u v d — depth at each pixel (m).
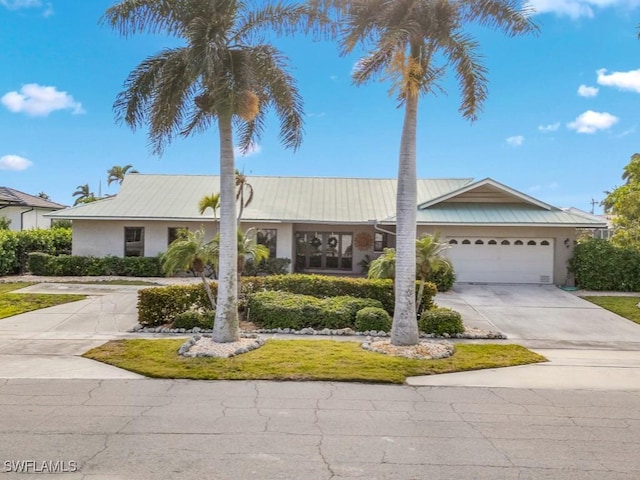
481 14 8.92
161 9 8.45
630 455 4.45
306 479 3.90
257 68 8.89
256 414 5.45
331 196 22.92
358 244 22.44
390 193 23.41
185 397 6.04
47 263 20.30
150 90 8.80
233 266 8.98
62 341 9.38
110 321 11.48
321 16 8.96
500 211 18.72
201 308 11.71
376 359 7.87
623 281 17.03
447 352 8.43
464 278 18.39
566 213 18.48
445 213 18.56
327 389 6.47
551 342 9.98
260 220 20.28
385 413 5.55
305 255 22.72
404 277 8.91
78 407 5.61
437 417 5.44
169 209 21.19
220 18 8.44
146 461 4.20
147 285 17.75
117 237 21.19
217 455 4.34
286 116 9.52
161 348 8.51
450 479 3.93
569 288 17.39
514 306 14.07
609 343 9.90
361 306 11.16
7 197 28.28
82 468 4.04
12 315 11.96
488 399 6.12
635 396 6.30
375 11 8.76
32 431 4.86
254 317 11.26
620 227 18.17
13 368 7.36
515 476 4.00
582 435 4.93
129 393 6.18
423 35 8.69
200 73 7.95
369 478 3.94
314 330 10.55
